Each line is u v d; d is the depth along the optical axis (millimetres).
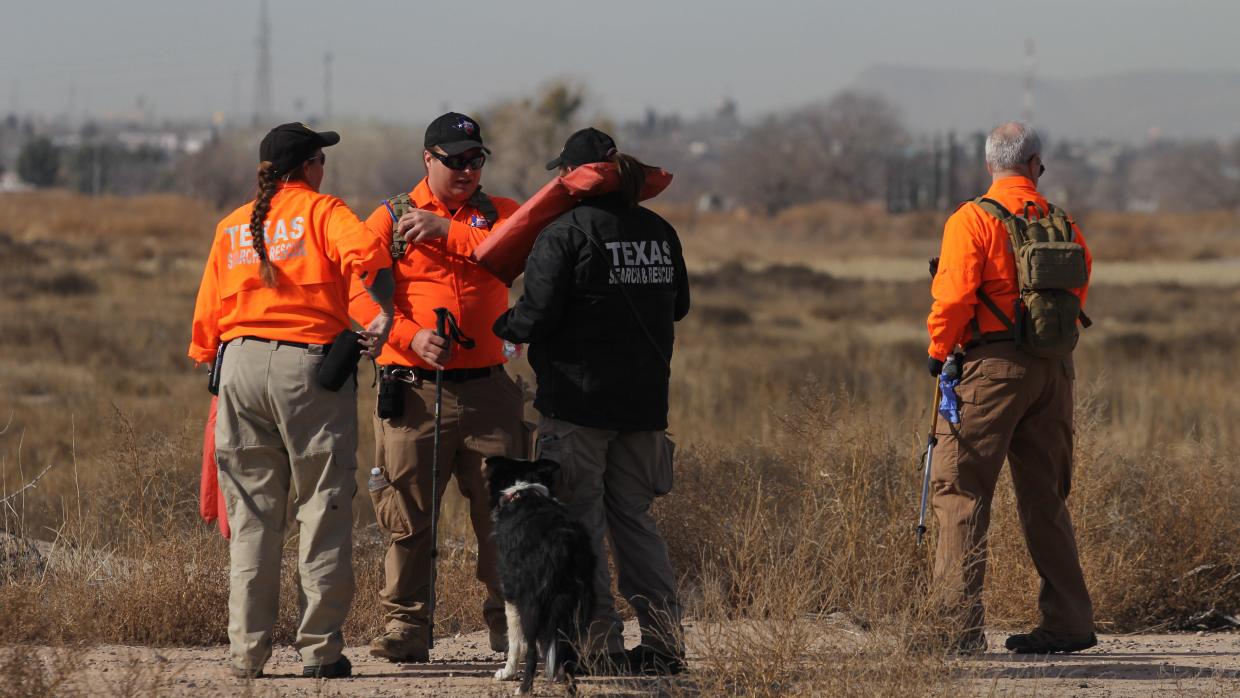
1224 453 20422
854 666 11758
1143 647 15547
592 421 13000
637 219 13242
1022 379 14297
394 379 14188
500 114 187250
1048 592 14914
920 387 41750
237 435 13336
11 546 17844
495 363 14469
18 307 73625
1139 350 61000
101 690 12250
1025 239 14297
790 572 13227
